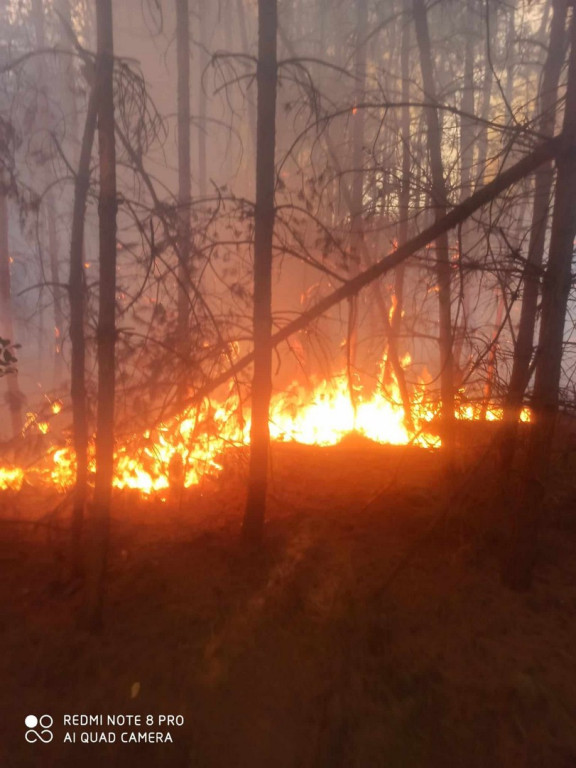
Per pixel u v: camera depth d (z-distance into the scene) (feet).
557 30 22.91
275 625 15.75
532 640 15.47
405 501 22.49
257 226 17.46
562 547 20.06
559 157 15.64
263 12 16.76
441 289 22.58
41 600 16.69
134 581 17.53
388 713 13.16
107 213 14.64
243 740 12.64
